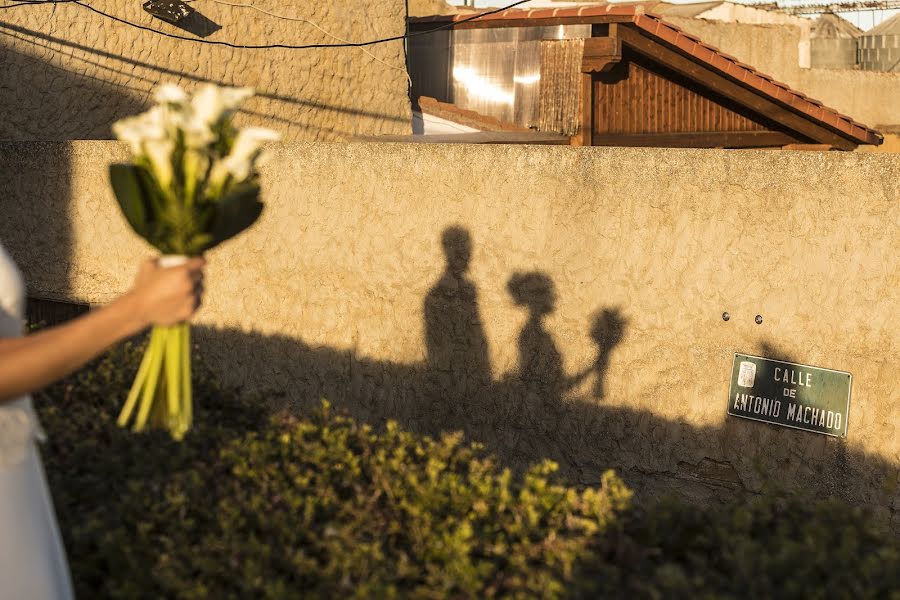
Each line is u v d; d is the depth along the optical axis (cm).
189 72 1200
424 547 289
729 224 567
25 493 192
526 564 286
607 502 315
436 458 356
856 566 278
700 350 581
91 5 1098
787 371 554
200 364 464
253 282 757
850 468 536
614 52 1394
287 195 732
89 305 838
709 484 582
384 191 685
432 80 1588
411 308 682
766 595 261
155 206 214
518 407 643
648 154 588
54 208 837
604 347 610
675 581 263
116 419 398
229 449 355
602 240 605
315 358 731
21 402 190
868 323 530
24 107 1051
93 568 291
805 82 2489
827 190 538
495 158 638
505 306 643
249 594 268
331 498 319
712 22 2350
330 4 1346
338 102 1372
